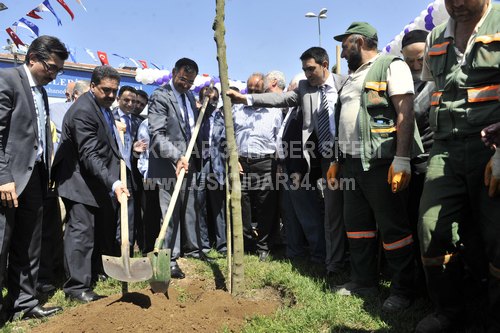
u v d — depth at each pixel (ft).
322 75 13.51
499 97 7.75
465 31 8.54
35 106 11.01
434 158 9.03
